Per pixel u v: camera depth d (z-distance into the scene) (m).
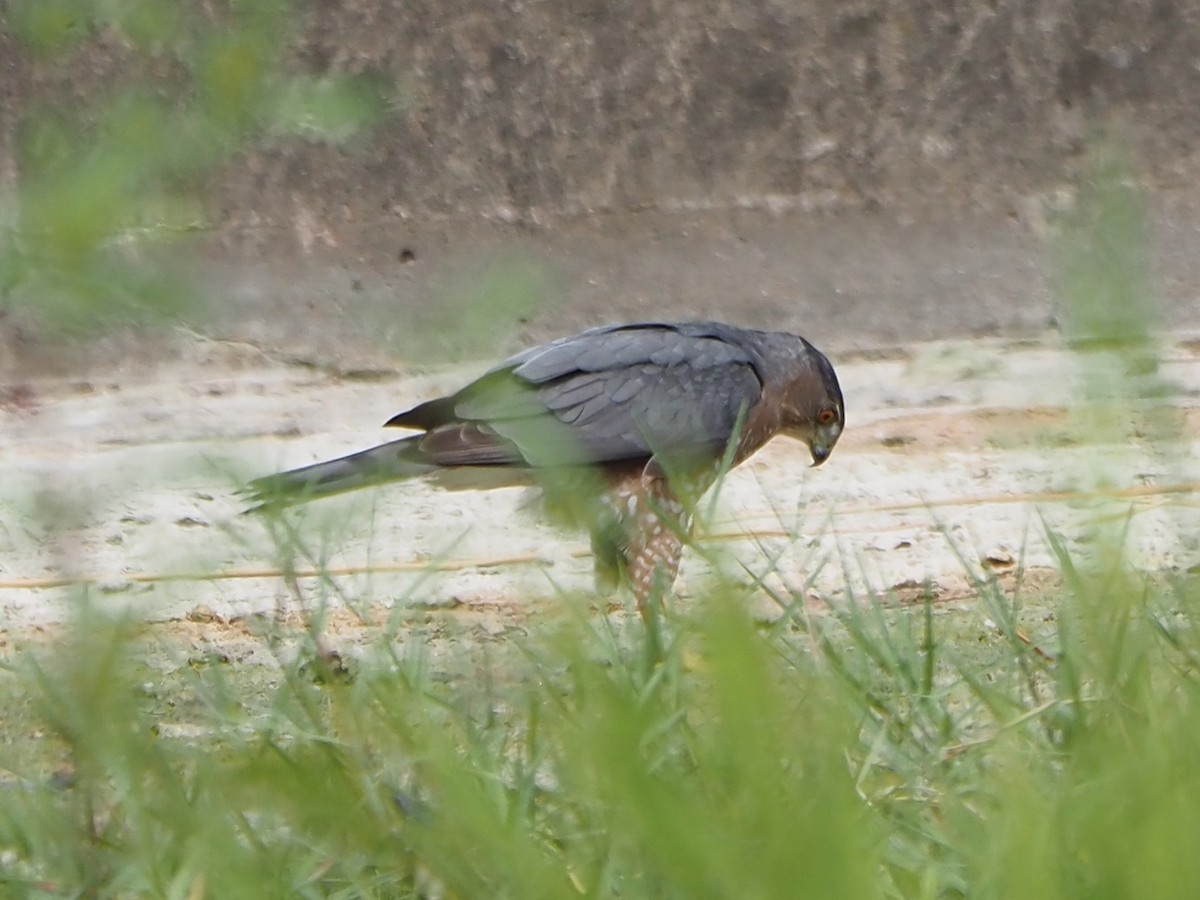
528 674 8.72
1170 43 22.58
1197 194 21.91
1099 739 6.65
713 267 21.62
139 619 7.32
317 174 20.84
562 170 21.73
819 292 21.42
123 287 5.57
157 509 13.06
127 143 5.46
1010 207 22.02
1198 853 4.98
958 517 13.84
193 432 17.22
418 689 7.85
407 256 20.84
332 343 19.20
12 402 17.88
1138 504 10.33
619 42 21.86
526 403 12.49
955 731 8.03
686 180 21.95
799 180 22.05
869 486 15.17
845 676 7.96
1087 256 6.19
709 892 4.68
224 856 6.15
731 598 4.98
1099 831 5.30
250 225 20.52
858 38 22.16
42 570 12.27
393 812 6.52
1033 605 11.04
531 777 6.93
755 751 4.64
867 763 7.12
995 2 22.22
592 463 12.54
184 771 7.40
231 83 5.55
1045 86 22.33
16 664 10.05
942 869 6.46
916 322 21.06
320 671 8.52
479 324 6.15
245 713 8.52
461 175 21.48
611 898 6.05
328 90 5.68
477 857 5.95
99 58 10.55
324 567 9.26
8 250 5.47
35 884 6.88
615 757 4.88
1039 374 18.31
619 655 7.99
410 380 18.45
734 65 22.05
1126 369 6.49
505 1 21.58
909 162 22.19
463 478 12.63
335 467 12.62
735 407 13.27
